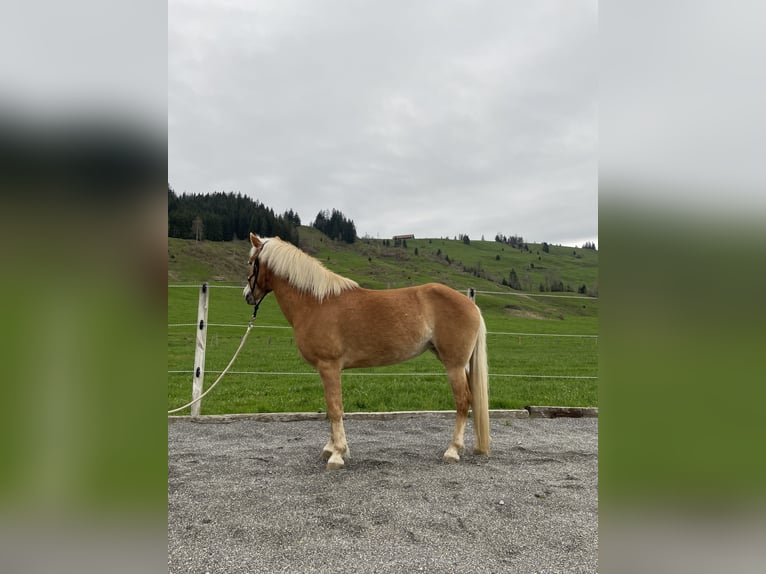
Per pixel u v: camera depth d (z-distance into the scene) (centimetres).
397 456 374
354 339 359
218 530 243
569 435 447
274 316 3020
